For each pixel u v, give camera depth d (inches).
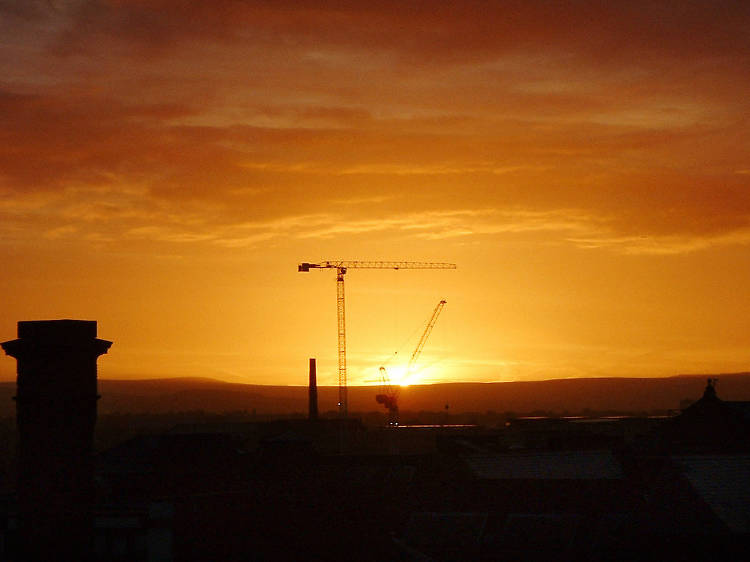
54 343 1536.7
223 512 1972.2
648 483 2314.2
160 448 3289.9
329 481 2370.8
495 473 2470.5
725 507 2059.5
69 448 1530.5
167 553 1796.3
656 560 2041.1
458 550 2190.0
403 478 2738.7
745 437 3503.9
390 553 2218.3
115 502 2055.9
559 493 2356.1
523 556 2133.4
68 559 1519.4
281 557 2087.8
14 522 1584.6
